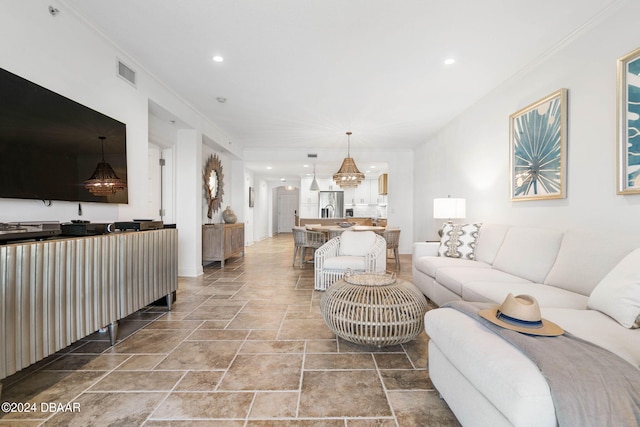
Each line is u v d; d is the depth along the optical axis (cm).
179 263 464
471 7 221
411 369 195
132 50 281
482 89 372
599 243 202
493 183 375
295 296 362
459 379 137
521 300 144
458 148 470
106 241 216
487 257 319
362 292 231
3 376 146
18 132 180
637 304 140
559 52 271
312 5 219
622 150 211
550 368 103
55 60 211
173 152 456
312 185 827
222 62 305
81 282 194
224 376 185
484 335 132
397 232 520
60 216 221
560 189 266
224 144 581
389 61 302
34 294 162
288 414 150
